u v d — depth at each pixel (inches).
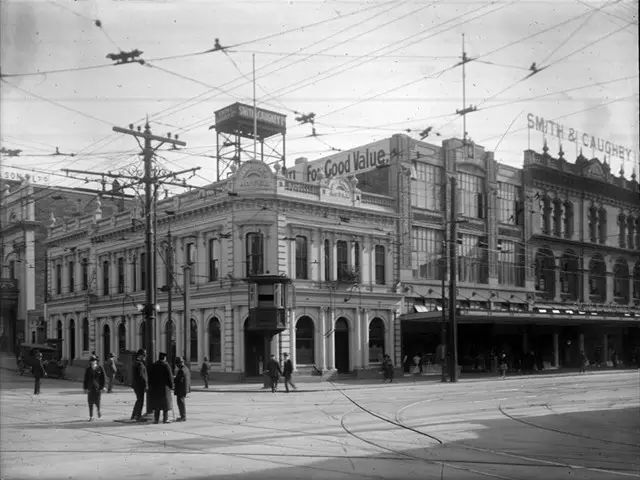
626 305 2527.1
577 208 2383.1
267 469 475.5
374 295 1736.0
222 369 1611.7
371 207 1765.5
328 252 1680.6
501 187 2127.2
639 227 2630.4
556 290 2261.3
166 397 748.0
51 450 559.8
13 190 2591.0
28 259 2549.2
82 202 2711.6
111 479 443.5
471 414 824.9
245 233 1584.6
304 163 2132.1
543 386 1369.3
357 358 1692.9
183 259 1755.7
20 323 2559.1
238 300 1578.5
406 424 723.4
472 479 441.7
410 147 1866.4
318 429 685.9
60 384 1582.2
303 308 1609.3
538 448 565.9
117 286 2042.3
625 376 1774.1
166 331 1797.5
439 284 1915.6
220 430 684.1
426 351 1887.3
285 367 1337.4
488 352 2014.0
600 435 641.6
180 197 1768.0
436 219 1924.2
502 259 2102.6
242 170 1589.6
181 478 446.3
